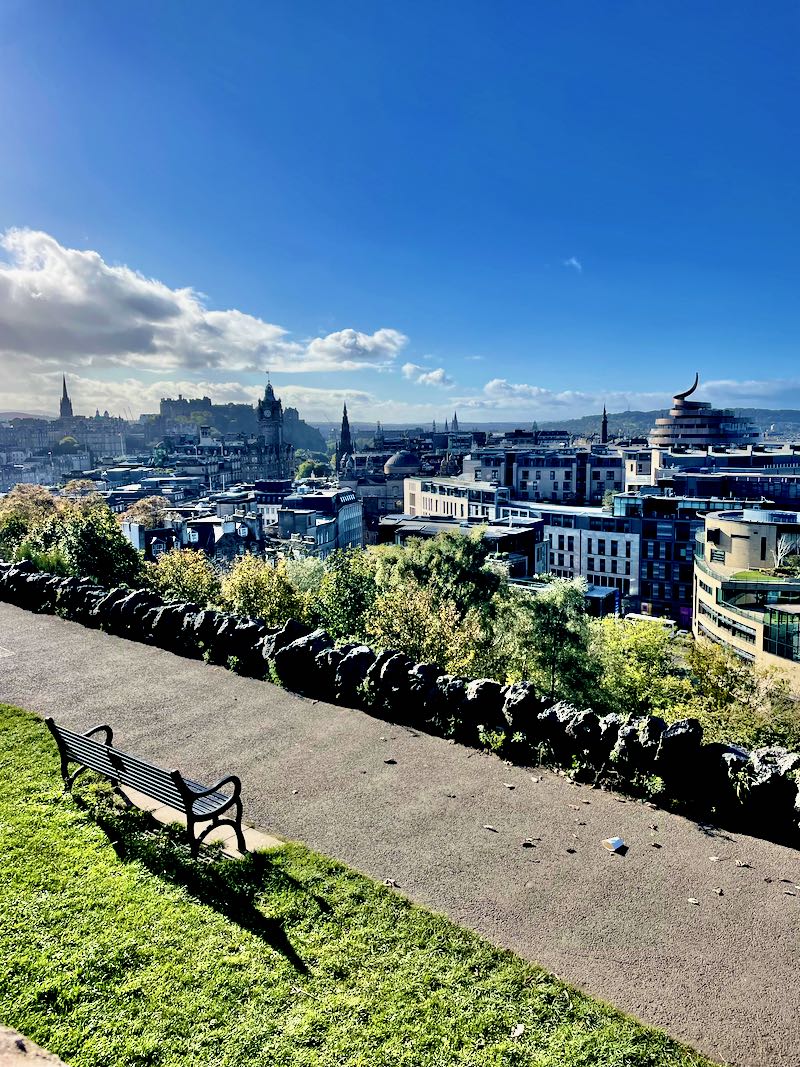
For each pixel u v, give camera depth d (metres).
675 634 83.31
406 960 7.52
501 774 11.98
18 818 9.46
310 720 14.04
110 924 7.54
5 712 13.68
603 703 45.53
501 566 60.81
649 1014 7.12
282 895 8.41
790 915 8.61
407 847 9.73
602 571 126.12
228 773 11.77
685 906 8.71
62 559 29.28
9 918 7.50
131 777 8.99
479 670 37.84
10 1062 5.28
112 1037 6.12
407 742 13.13
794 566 68.81
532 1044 6.61
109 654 17.95
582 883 9.11
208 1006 6.57
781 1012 7.19
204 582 50.03
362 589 49.34
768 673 48.25
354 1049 6.30
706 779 10.91
